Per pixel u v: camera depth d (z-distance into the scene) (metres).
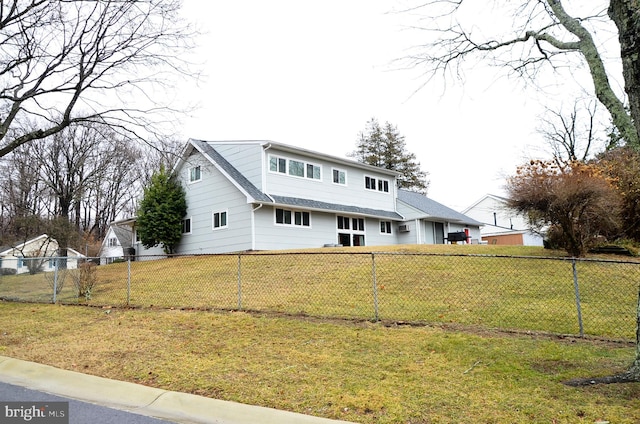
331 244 21.53
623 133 4.75
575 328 6.52
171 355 5.66
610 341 5.79
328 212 21.75
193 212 20.75
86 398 4.51
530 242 34.84
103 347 6.16
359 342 5.89
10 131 16.27
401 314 7.40
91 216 40.22
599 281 9.58
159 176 21.19
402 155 46.78
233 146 20.38
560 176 12.23
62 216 26.64
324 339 6.07
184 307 8.56
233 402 4.15
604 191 11.77
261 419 3.83
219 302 9.00
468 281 9.84
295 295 9.28
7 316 8.60
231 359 5.40
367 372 4.80
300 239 20.23
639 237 13.68
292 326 6.78
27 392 4.68
